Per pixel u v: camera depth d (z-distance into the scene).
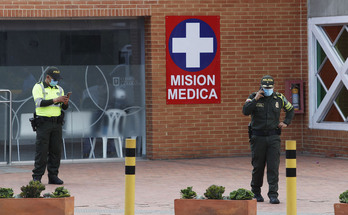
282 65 22.95
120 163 21.94
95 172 19.81
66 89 22.22
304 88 23.08
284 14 22.89
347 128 21.80
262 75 22.80
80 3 21.67
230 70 22.59
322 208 13.91
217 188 11.98
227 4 22.52
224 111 22.58
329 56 22.22
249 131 14.96
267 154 14.71
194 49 22.33
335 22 21.94
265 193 16.00
